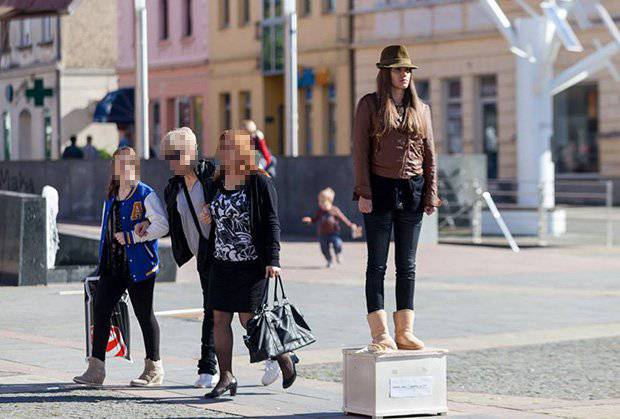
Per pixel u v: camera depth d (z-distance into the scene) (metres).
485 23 46.91
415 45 49.50
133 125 56.34
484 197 33.62
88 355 12.47
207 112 60.53
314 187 33.69
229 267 11.53
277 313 11.33
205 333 12.23
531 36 34.69
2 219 22.20
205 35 60.47
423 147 11.02
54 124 63.12
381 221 10.98
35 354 14.36
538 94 34.94
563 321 18.28
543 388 12.80
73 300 19.83
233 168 11.43
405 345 11.01
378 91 10.91
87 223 37.44
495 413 11.10
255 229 11.45
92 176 39.66
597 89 46.88
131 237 12.06
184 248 12.13
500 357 14.94
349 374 10.89
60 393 11.89
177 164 11.97
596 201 46.94
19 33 67.62
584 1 45.25
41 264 21.83
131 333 16.41
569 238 34.28
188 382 12.62
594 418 10.87
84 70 62.91
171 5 63.28
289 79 35.38
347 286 22.73
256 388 12.38
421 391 10.82
